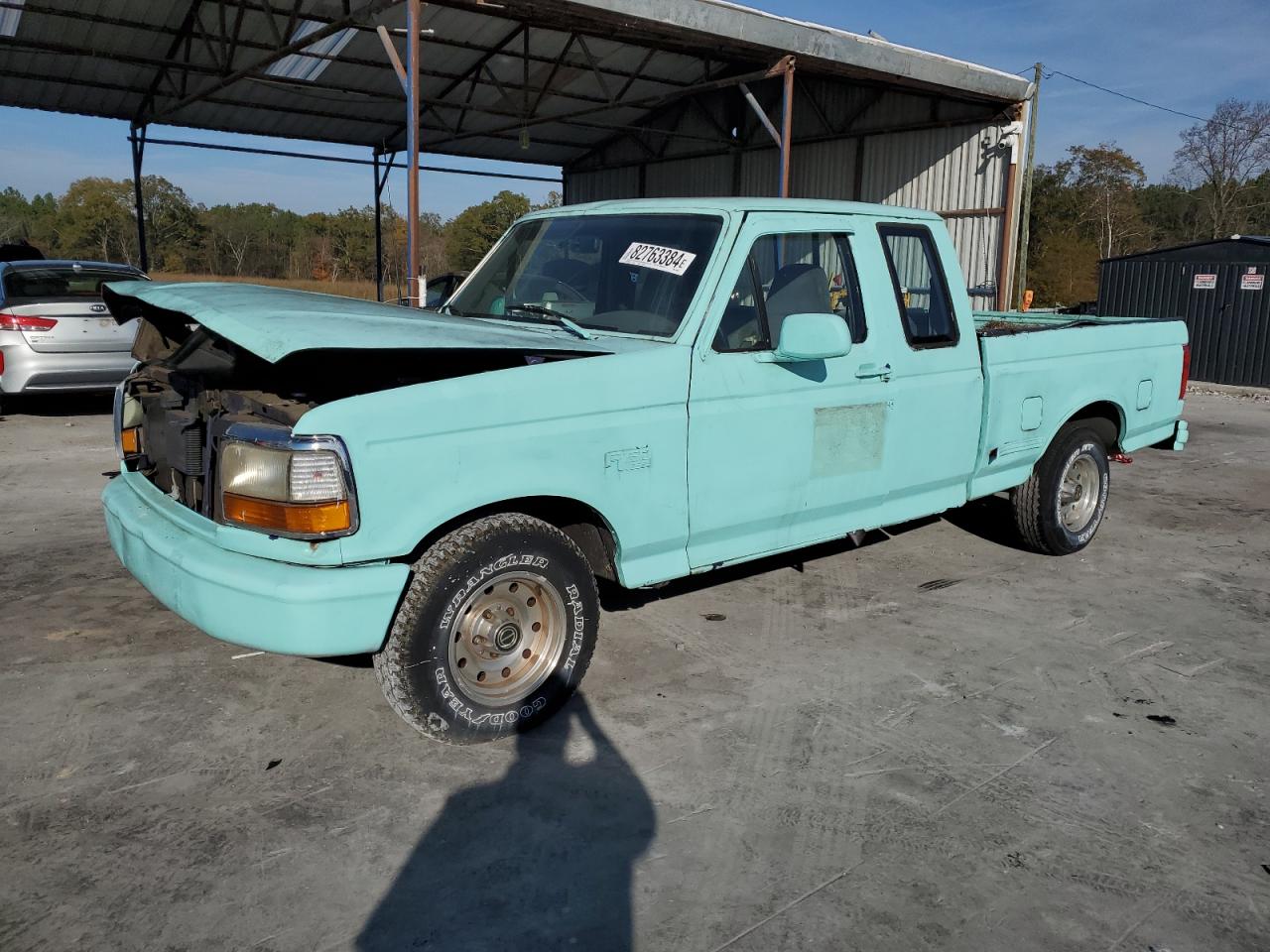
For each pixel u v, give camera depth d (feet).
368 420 10.23
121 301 14.75
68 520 21.03
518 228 16.87
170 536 11.35
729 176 71.15
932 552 20.18
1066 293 175.73
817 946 8.40
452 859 9.57
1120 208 192.54
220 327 10.96
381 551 10.44
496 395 11.09
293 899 8.91
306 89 58.49
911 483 16.07
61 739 11.75
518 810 10.43
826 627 15.85
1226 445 35.37
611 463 12.11
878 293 15.28
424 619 10.86
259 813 10.28
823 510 14.85
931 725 12.49
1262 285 54.70
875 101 61.16
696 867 9.50
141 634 14.97
